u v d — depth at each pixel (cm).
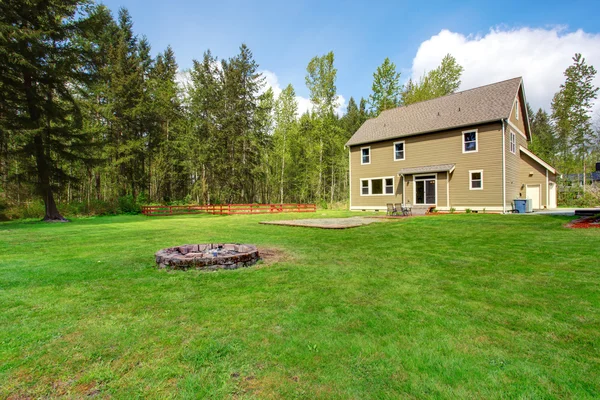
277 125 3419
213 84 2988
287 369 226
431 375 217
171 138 3275
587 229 831
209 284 439
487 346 255
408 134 1975
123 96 2886
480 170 1705
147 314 330
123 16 3325
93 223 1638
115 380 215
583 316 311
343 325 298
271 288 417
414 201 1969
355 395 197
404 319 311
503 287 406
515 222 1090
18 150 1728
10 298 383
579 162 3619
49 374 223
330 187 4244
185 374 221
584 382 205
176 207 2572
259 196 4097
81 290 414
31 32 1505
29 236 1019
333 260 591
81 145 1920
